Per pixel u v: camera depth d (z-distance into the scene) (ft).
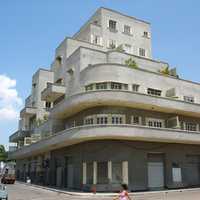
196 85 131.85
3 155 266.36
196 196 82.79
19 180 198.39
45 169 147.23
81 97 101.76
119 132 95.71
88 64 118.52
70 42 136.15
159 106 107.34
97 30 143.54
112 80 105.50
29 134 182.70
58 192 101.30
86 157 104.99
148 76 115.14
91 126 97.50
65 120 127.24
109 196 87.30
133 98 101.19
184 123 121.60
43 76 173.88
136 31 155.02
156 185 107.24
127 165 100.12
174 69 133.18
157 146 109.81
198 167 123.24
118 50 124.98
